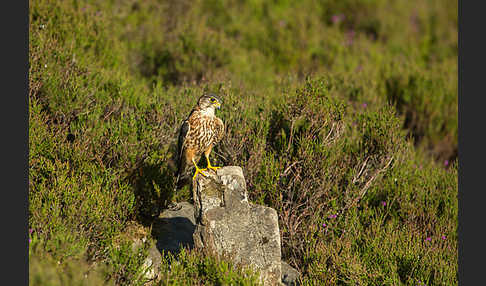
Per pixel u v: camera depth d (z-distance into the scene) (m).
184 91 13.52
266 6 25.19
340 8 27.16
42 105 10.98
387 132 11.19
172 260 8.27
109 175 9.55
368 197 11.20
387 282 8.40
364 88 16.42
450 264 9.01
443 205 11.31
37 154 9.27
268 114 11.53
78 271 6.89
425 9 29.78
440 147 16.75
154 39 18.30
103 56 15.12
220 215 8.34
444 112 16.97
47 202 8.30
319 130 10.86
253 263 8.37
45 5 14.63
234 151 10.64
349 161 11.34
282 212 10.21
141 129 10.56
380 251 9.05
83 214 8.30
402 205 10.88
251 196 10.48
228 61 17.73
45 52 12.02
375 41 25.69
